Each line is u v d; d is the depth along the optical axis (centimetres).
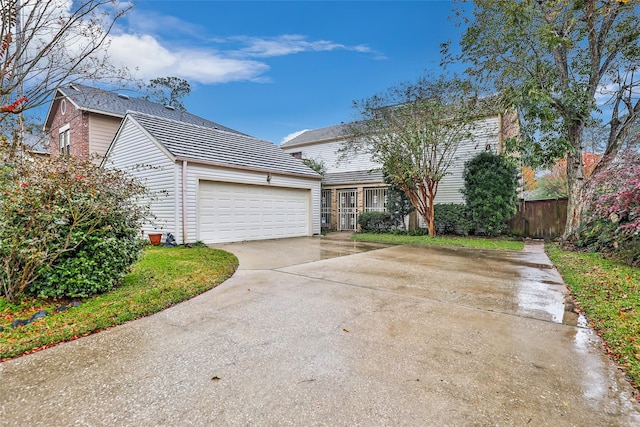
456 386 237
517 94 938
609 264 648
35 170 409
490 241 1107
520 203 1238
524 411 209
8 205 388
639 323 340
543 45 913
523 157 1017
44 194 404
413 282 549
